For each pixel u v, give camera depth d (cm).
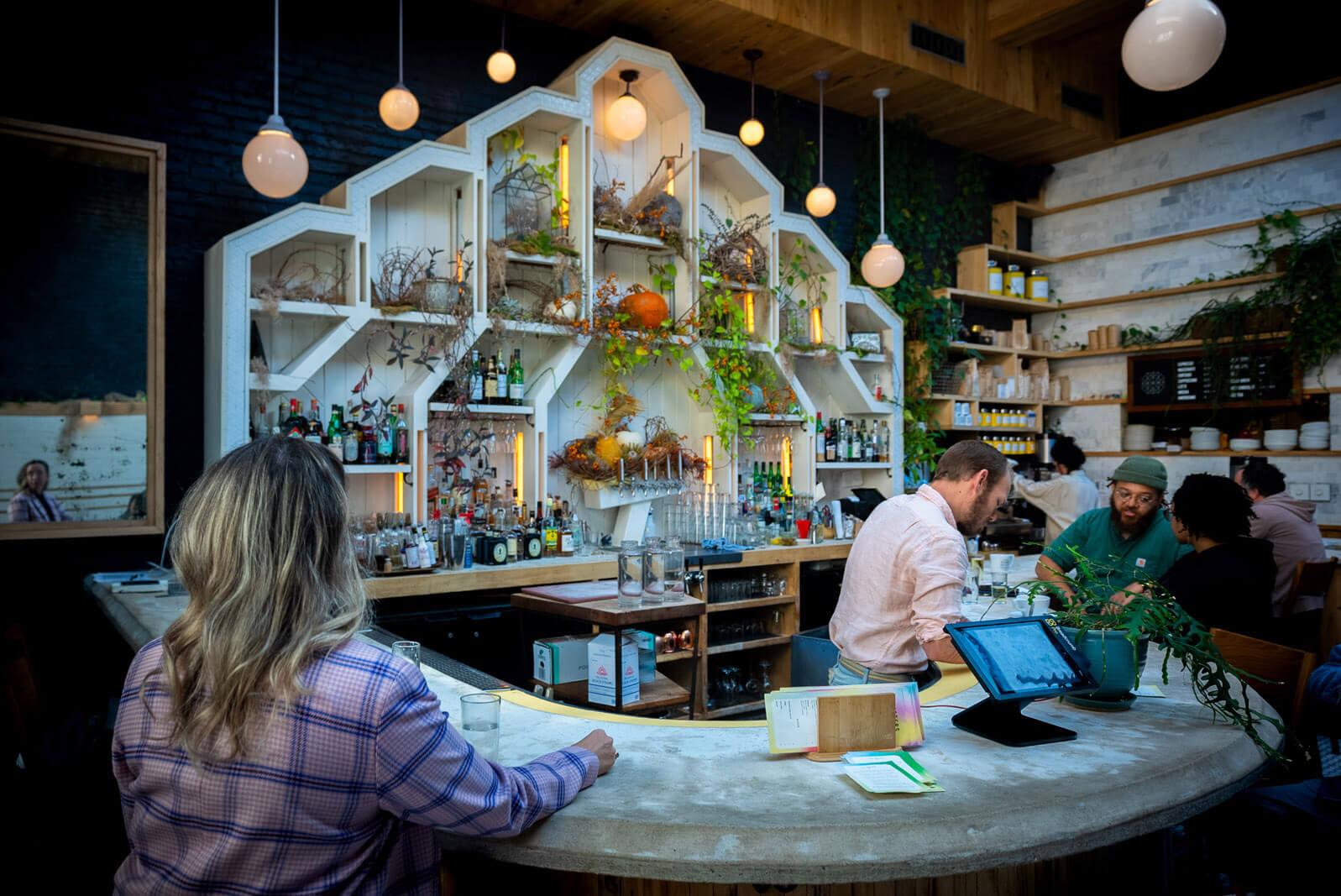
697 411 566
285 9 452
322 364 406
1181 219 710
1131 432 724
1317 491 613
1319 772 230
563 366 474
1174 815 133
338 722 101
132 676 111
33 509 382
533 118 483
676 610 302
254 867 101
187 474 423
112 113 407
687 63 586
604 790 133
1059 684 158
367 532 420
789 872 115
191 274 426
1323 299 613
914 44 596
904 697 153
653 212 513
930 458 668
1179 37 283
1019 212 789
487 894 158
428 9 494
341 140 466
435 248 478
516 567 422
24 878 241
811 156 637
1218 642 245
